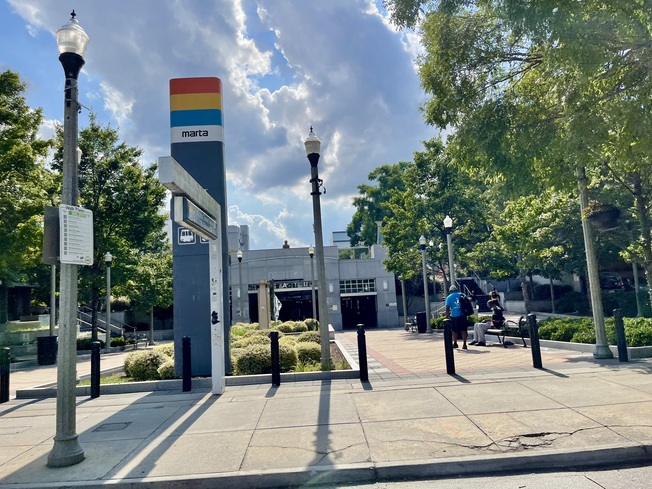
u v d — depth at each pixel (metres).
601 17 6.58
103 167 25.88
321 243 11.62
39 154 19.75
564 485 4.77
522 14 6.73
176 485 5.11
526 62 8.61
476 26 8.38
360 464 5.28
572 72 7.33
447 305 14.80
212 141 12.10
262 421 7.12
